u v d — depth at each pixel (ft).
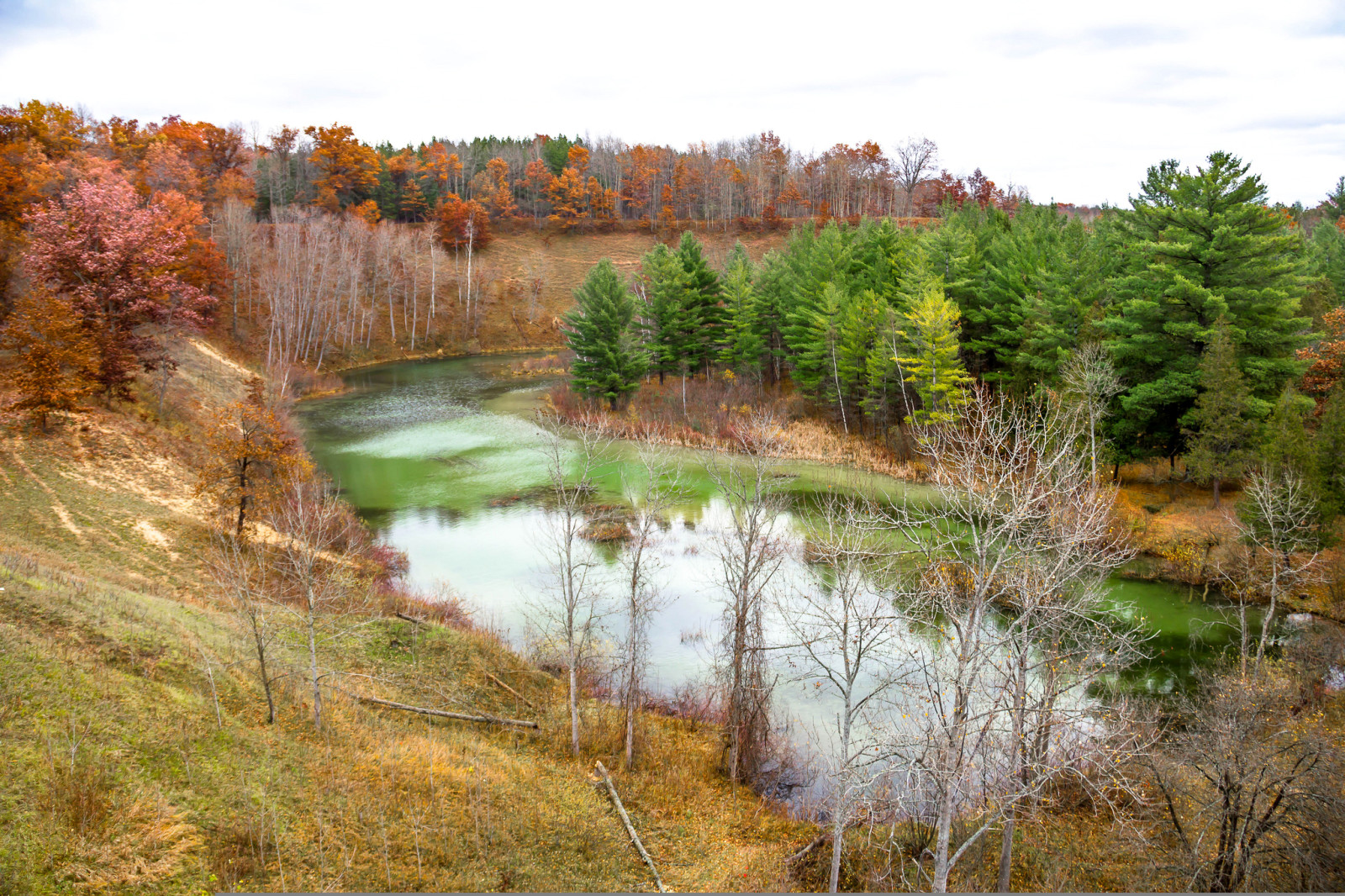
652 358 244.42
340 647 86.89
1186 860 57.47
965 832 64.69
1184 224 138.31
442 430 223.10
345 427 226.17
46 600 65.05
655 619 108.99
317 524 104.12
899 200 474.08
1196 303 135.44
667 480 173.88
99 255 148.46
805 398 217.56
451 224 415.64
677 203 497.87
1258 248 128.88
